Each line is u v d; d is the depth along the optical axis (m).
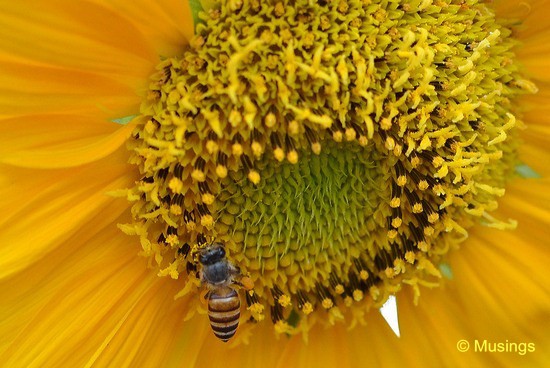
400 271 0.14
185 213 0.13
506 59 0.14
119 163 0.13
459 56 0.13
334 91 0.13
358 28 0.13
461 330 0.15
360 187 0.14
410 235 0.14
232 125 0.13
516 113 0.14
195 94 0.13
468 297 0.15
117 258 0.13
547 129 0.14
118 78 0.13
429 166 0.14
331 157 0.14
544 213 0.14
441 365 0.15
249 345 0.14
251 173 0.13
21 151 0.12
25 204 0.13
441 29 0.13
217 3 0.13
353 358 0.15
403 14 0.13
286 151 0.13
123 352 0.14
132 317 0.14
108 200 0.13
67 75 0.12
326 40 0.13
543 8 0.14
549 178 0.14
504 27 0.14
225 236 0.14
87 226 0.13
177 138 0.13
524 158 0.15
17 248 0.12
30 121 0.12
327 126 0.13
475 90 0.14
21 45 0.12
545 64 0.14
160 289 0.14
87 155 0.13
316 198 0.14
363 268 0.14
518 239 0.15
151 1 0.12
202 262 0.13
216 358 0.14
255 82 0.13
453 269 0.15
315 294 0.14
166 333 0.14
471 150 0.14
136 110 0.13
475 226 0.15
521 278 0.15
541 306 0.14
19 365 0.13
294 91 0.13
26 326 0.13
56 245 0.13
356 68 0.13
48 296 0.13
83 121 0.13
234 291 0.13
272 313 0.14
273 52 0.13
